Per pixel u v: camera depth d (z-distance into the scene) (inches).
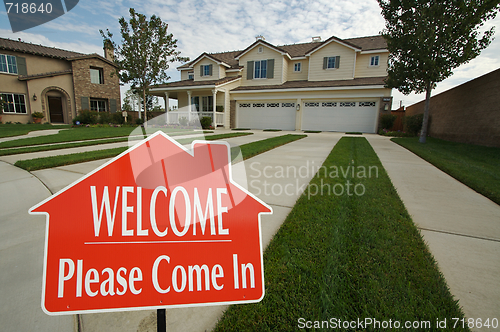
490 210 109.8
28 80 691.4
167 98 695.1
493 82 317.7
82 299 36.9
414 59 358.9
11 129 489.4
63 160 190.5
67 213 37.5
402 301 55.5
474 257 73.7
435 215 103.8
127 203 39.5
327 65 654.5
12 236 87.0
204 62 746.8
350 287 59.9
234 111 725.9
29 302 58.1
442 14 326.0
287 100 663.8
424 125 374.0
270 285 61.0
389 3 366.6
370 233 84.7
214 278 41.1
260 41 696.4
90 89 792.3
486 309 53.9
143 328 51.6
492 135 316.8
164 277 39.4
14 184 140.6
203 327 51.6
